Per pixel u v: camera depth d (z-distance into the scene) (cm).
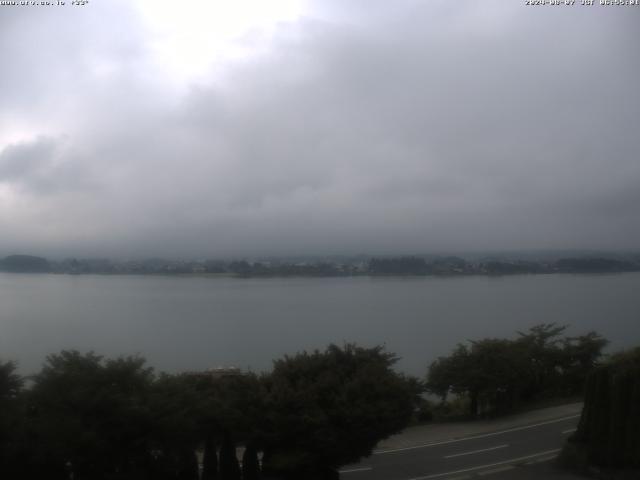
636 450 1670
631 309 8575
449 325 7288
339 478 1730
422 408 2661
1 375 1331
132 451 1392
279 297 10469
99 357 1563
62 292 10600
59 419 1307
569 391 2956
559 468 1834
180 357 4981
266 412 1565
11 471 1302
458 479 1773
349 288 12194
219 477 1567
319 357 1805
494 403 2759
